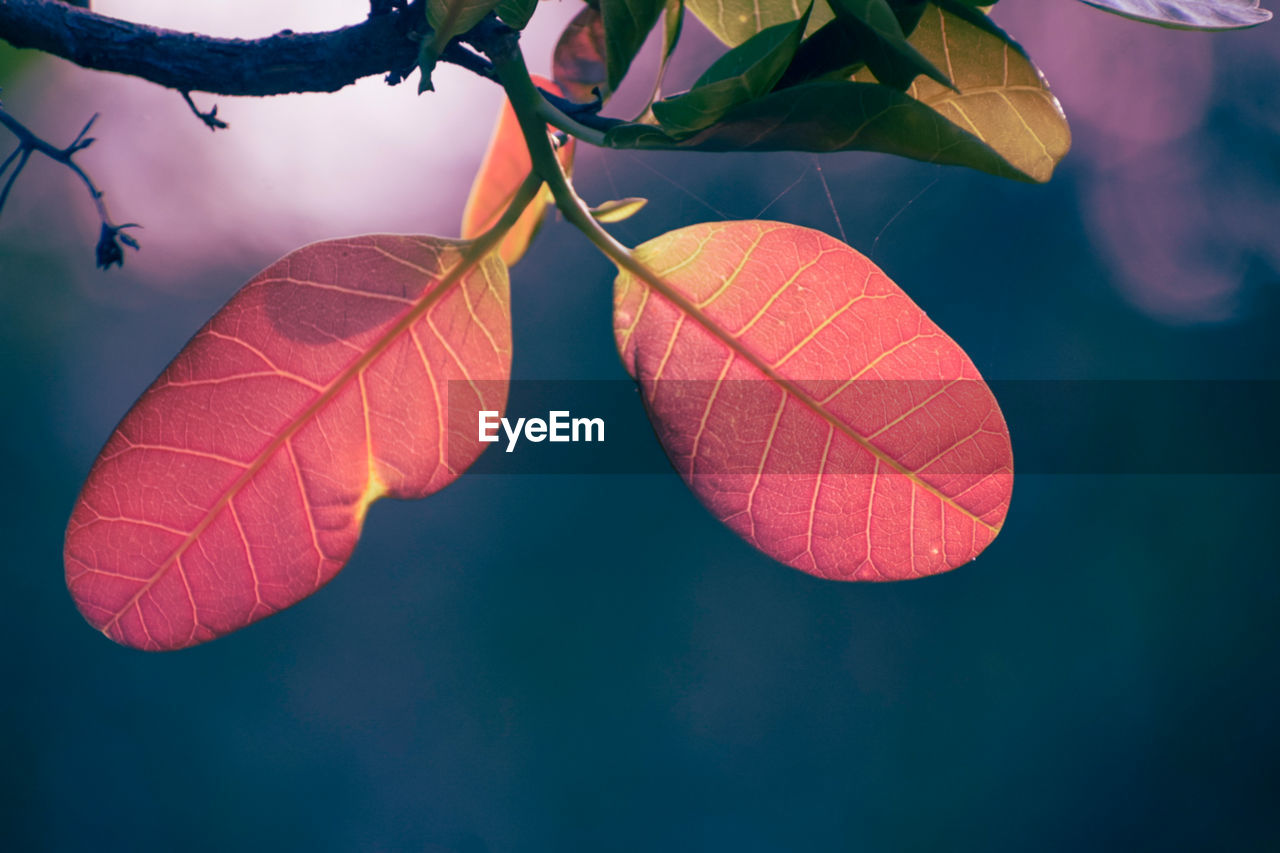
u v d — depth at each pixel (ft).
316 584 1.34
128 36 1.39
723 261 1.36
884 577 1.37
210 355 1.32
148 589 1.32
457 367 1.34
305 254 1.32
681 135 1.30
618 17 1.34
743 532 1.36
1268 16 1.35
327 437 1.33
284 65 1.37
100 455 1.31
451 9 1.31
